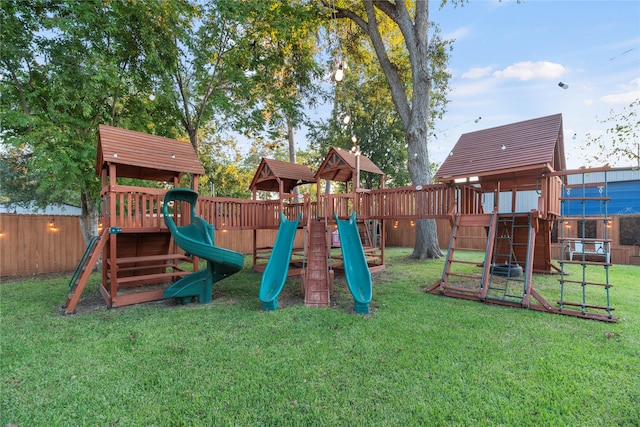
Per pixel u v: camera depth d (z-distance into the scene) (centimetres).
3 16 653
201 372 301
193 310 526
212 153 1841
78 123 772
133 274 749
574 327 419
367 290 537
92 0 755
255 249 962
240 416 231
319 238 762
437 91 1530
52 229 924
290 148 1712
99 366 316
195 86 1111
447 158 743
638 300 552
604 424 221
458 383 276
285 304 561
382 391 263
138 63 940
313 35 1415
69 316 495
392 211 852
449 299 579
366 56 1540
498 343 364
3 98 724
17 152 1081
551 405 243
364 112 1720
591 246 1120
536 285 692
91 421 229
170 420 228
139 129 975
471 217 662
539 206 595
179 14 988
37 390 271
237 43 1055
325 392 262
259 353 343
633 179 1195
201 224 623
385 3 1190
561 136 668
